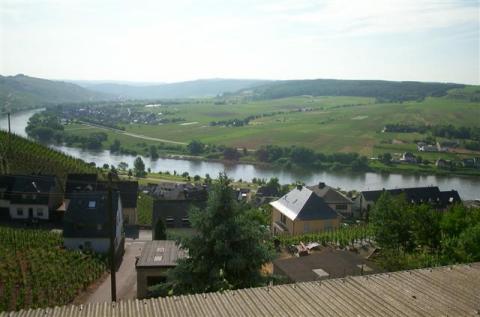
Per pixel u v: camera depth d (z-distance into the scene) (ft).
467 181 485.97
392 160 564.71
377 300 53.21
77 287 134.10
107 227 183.83
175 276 76.02
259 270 80.69
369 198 319.27
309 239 201.77
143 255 124.98
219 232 73.51
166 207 213.46
